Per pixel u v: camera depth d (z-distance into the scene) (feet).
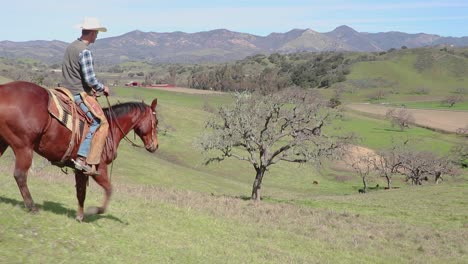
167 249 32.40
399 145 297.94
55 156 26.14
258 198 140.56
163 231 38.52
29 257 22.72
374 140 371.76
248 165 290.97
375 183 284.20
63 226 28.37
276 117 137.69
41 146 25.48
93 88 27.81
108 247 28.07
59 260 23.67
